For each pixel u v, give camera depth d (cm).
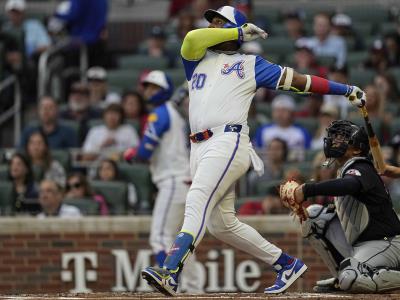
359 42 5894
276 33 5922
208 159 2595
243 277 4031
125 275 4072
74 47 5719
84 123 4850
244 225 2675
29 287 4069
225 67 2645
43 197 4103
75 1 5709
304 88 2638
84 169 4500
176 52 5700
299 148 4622
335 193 2622
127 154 3694
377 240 2717
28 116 5459
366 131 2792
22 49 5556
